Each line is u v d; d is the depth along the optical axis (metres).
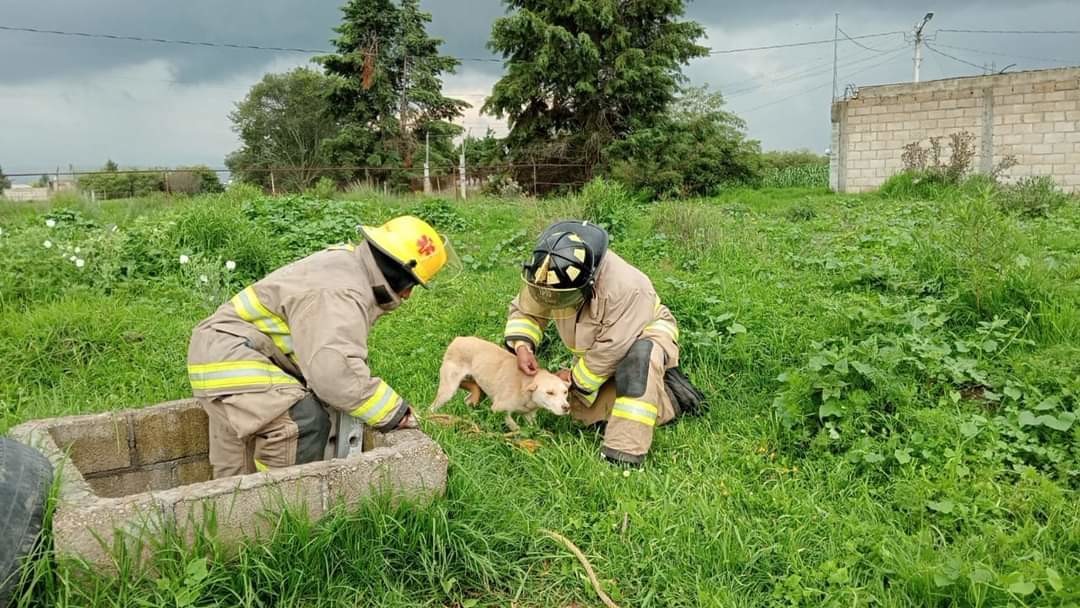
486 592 3.10
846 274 6.96
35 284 6.84
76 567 2.68
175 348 5.82
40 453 2.96
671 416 4.59
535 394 4.40
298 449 3.38
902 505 3.59
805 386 4.49
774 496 3.72
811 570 3.17
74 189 15.66
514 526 3.38
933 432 4.08
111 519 2.73
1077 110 19.62
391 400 3.28
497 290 7.41
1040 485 3.54
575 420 4.77
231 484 2.94
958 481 3.69
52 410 4.55
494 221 13.23
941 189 17.67
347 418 3.48
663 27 29.67
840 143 23.23
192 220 8.87
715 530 3.42
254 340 3.34
